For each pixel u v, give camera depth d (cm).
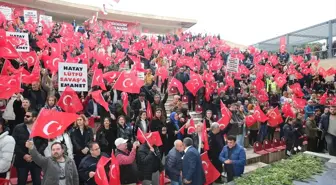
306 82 2244
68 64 851
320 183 627
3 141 586
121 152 756
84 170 625
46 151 664
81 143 714
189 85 1293
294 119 1312
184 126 923
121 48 2208
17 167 655
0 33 993
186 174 691
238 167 758
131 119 1050
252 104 1403
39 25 2214
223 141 911
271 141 1359
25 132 655
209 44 3108
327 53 3072
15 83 751
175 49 2573
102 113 959
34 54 1148
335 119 1070
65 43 1725
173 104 1188
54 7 3384
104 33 2639
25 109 767
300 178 654
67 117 550
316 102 1522
